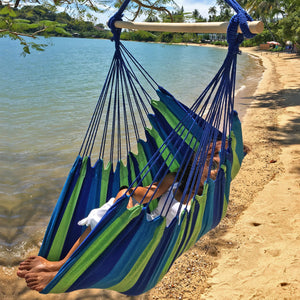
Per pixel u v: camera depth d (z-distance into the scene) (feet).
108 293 13.82
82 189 10.09
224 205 9.05
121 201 7.03
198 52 253.44
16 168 25.77
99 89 68.64
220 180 8.40
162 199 9.89
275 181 22.93
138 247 7.39
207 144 7.95
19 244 16.75
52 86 72.28
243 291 13.38
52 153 29.48
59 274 7.20
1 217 18.93
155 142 11.46
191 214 7.84
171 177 9.73
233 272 14.47
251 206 19.84
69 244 9.81
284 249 15.76
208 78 89.81
